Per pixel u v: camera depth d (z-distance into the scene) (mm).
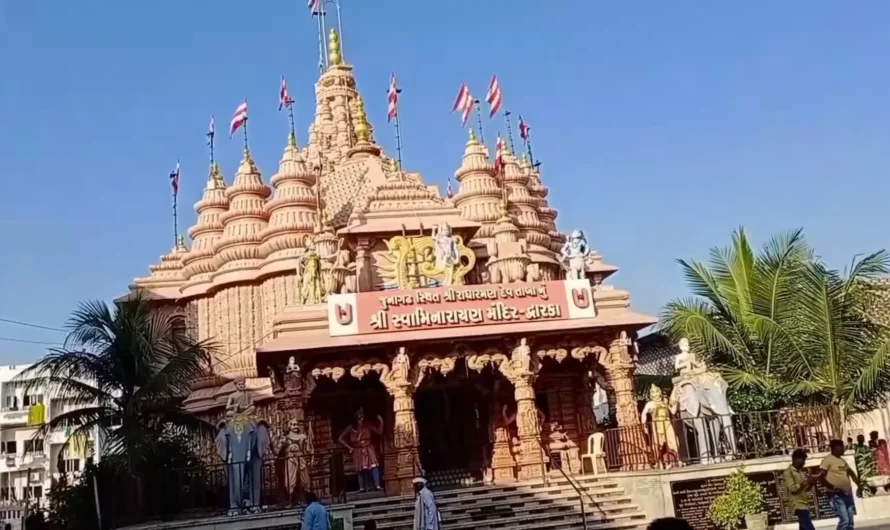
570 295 26969
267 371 26047
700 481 22188
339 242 33438
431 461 29641
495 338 26094
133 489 24750
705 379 24703
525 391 25922
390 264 33281
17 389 72188
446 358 25891
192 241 42031
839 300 26656
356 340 24891
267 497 24031
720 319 29516
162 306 40562
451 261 30312
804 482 15156
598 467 25844
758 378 27172
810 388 25875
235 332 37500
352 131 49438
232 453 22703
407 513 21797
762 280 28516
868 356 26078
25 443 70125
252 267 38312
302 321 25578
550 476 25156
